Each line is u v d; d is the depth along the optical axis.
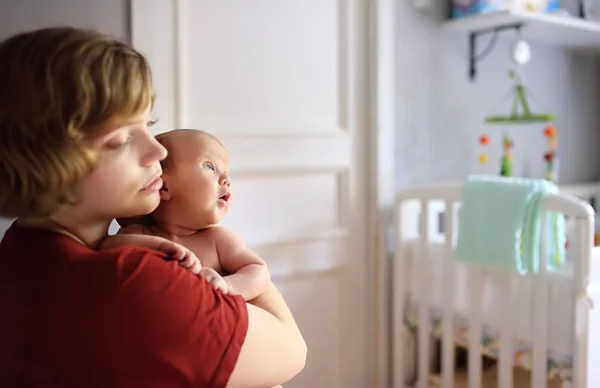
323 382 1.95
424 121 2.08
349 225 1.96
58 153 0.61
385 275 2.00
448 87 2.13
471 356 1.71
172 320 0.64
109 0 1.50
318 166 1.87
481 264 1.61
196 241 0.86
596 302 1.45
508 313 1.58
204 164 0.84
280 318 0.80
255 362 0.70
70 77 0.61
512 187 1.56
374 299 2.00
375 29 1.92
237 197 1.74
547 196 1.48
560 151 2.47
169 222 0.85
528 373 1.82
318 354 1.93
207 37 1.66
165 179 0.83
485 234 1.60
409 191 1.87
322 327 1.93
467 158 2.20
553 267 1.51
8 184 0.62
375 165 1.96
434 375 1.95
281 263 1.83
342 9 1.89
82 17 1.47
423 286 1.88
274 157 1.78
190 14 1.62
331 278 1.95
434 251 1.85
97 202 0.67
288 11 1.79
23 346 0.63
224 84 1.69
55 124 0.61
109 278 0.63
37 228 0.69
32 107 0.60
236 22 1.70
